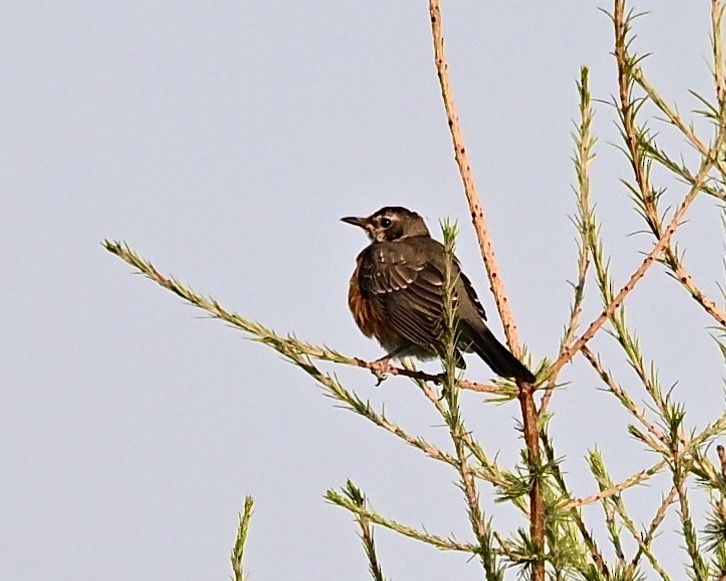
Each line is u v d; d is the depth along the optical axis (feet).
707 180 26.84
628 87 26.48
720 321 26.71
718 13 25.93
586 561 25.82
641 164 26.96
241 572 25.26
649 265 26.99
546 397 27.73
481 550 21.72
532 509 24.53
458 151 28.66
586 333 27.30
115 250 27.66
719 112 25.75
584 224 28.76
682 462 24.56
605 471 27.68
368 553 26.30
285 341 28.58
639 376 27.61
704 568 23.65
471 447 27.63
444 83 28.60
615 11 26.14
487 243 28.55
